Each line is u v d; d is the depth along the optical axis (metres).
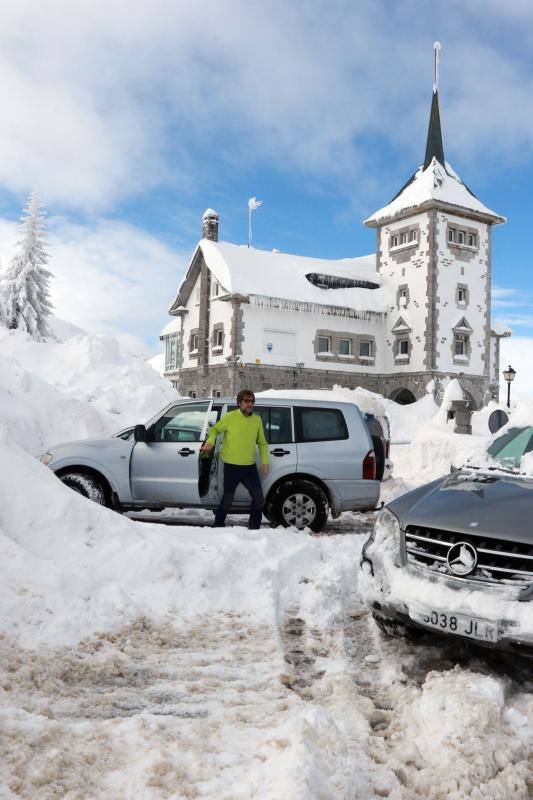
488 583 3.70
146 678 3.83
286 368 40.19
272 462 8.39
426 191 43.00
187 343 44.91
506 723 3.21
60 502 5.55
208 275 42.16
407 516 4.23
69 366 21.47
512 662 4.11
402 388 43.09
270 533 7.14
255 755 2.82
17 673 3.63
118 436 9.27
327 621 4.92
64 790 2.57
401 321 43.41
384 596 4.12
